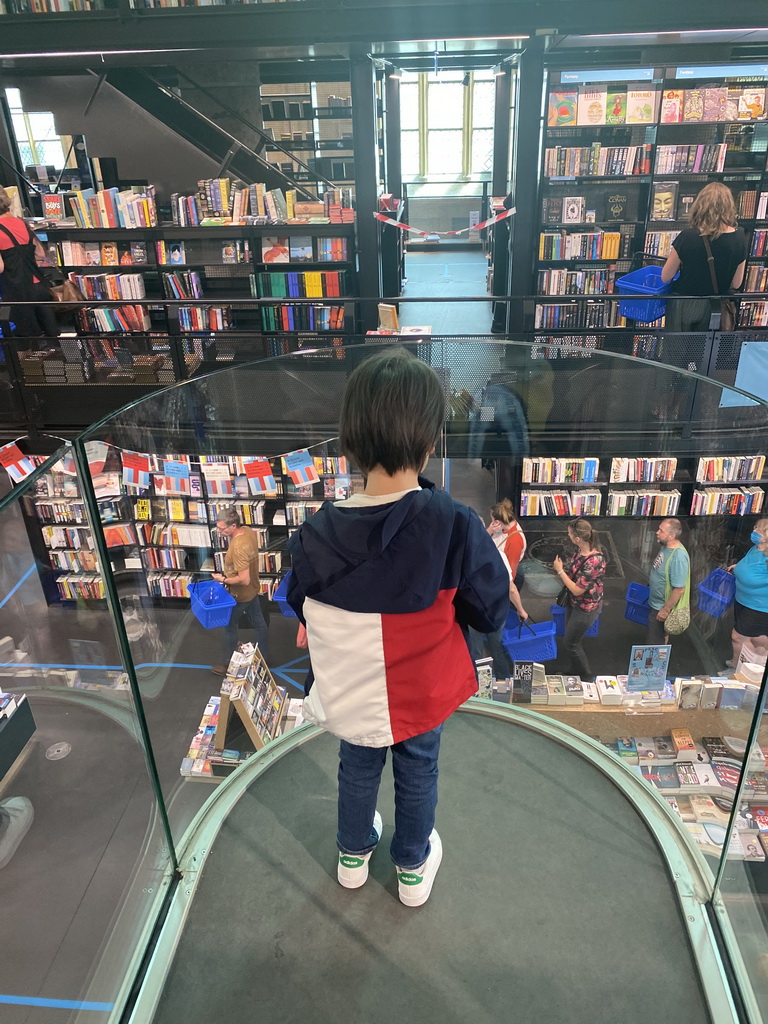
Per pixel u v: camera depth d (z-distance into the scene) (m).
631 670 3.38
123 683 2.24
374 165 5.66
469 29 4.53
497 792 1.55
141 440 2.26
